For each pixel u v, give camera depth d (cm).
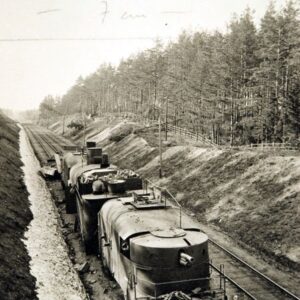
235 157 2719
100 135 7144
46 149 6088
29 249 1537
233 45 4159
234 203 2222
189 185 2784
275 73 3659
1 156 3328
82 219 1666
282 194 2019
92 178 1689
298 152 2525
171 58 5759
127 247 1042
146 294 976
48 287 1241
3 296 1052
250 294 1252
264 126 3772
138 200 1265
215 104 4497
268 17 3825
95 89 11306
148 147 4275
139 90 7569
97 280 1383
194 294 964
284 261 1565
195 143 4094
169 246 968
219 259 1616
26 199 2384
